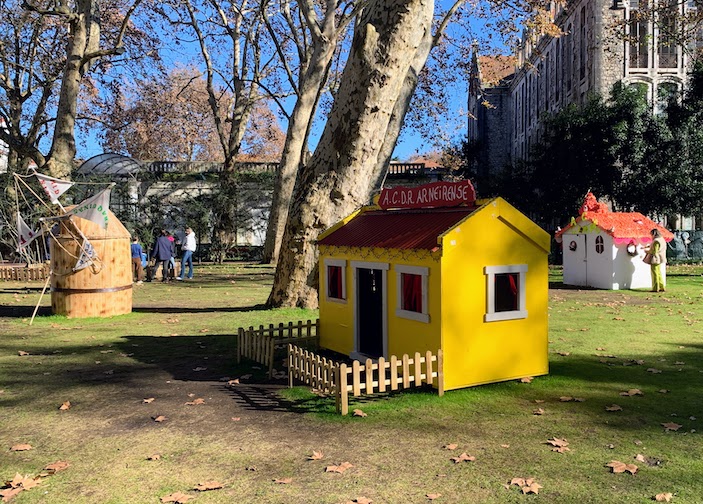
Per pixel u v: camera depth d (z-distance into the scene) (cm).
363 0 1991
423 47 1427
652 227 1867
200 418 588
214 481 436
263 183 3800
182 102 3762
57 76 2744
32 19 2548
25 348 948
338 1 2203
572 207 3111
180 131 4006
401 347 714
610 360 820
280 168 2872
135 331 1095
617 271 1805
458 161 4891
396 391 666
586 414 582
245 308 1361
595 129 3009
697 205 2900
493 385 688
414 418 573
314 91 1984
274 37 2848
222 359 851
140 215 3316
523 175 3509
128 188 3244
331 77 3086
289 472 453
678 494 404
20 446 512
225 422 574
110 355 892
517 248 703
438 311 654
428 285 668
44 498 415
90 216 1264
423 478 438
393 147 1438
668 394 649
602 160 2994
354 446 504
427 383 648
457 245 657
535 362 725
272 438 527
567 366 783
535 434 527
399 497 407
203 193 3684
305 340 841
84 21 2408
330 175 1215
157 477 448
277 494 414
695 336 1000
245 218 3694
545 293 727
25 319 1235
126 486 433
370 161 1223
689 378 719
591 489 414
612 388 675
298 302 1286
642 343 941
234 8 2798
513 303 709
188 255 2269
